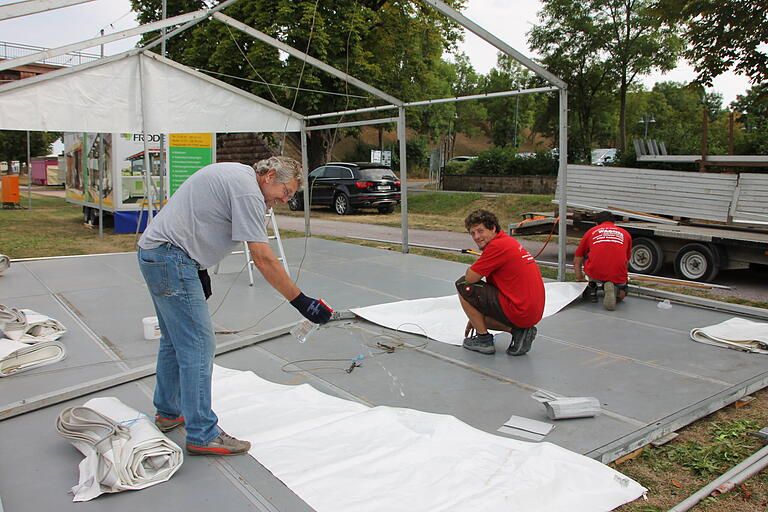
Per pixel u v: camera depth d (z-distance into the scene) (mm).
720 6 13117
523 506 2248
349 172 17469
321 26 15797
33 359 4051
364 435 2877
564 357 4289
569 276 7395
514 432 3018
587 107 29219
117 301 5953
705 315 5539
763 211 7824
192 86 7875
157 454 2535
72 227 13742
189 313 2598
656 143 11477
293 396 3455
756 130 17719
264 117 8836
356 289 6562
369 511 2209
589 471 2525
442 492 2324
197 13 6988
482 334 4379
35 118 6828
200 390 2660
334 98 18172
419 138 46594
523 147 60344
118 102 7375
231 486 2461
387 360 4242
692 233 7426
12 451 2842
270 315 5449
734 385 3676
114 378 3729
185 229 2547
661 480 2670
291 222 15625
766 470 2699
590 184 9797
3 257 7109
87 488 2416
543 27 27734
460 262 8453
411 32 20688
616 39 26469
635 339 4742
